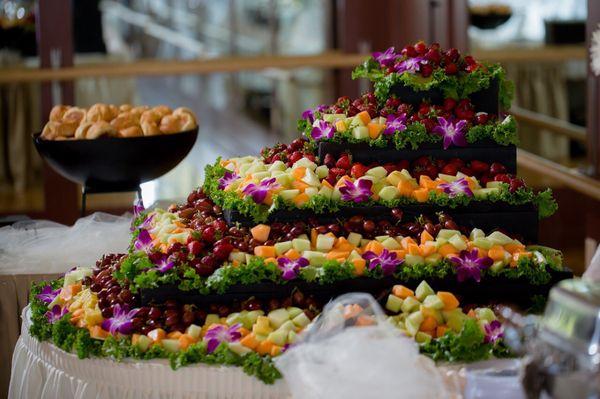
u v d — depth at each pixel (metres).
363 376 2.10
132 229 3.26
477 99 3.08
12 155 6.43
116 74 6.12
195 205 3.09
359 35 6.54
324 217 2.77
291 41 6.75
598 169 4.72
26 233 3.72
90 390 2.51
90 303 2.71
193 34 6.73
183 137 3.90
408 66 3.04
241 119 7.41
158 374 2.42
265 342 2.42
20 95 6.39
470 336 2.37
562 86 5.84
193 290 2.59
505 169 2.92
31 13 6.11
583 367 1.81
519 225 2.82
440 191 2.79
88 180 3.85
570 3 5.88
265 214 2.76
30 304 2.96
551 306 1.92
